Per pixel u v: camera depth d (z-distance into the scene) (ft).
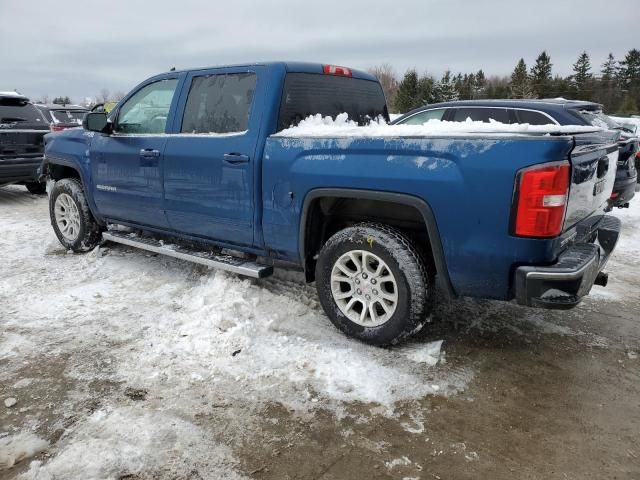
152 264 16.28
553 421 8.68
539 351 11.12
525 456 7.80
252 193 11.89
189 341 10.90
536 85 191.31
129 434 8.05
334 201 11.16
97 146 15.88
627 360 10.82
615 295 14.69
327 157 10.61
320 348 10.71
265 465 7.50
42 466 7.34
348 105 13.87
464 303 13.52
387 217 10.98
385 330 10.55
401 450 7.87
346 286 11.55
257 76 12.15
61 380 9.59
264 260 12.98
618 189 22.36
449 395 9.34
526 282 8.81
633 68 215.10
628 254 19.44
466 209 9.10
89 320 12.19
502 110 21.26
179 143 13.30
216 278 13.65
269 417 8.57
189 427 8.26
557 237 8.86
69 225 17.94
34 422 8.34
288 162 11.16
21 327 11.82
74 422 8.35
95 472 7.24
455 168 9.12
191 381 9.55
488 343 11.42
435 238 9.60
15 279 14.98
